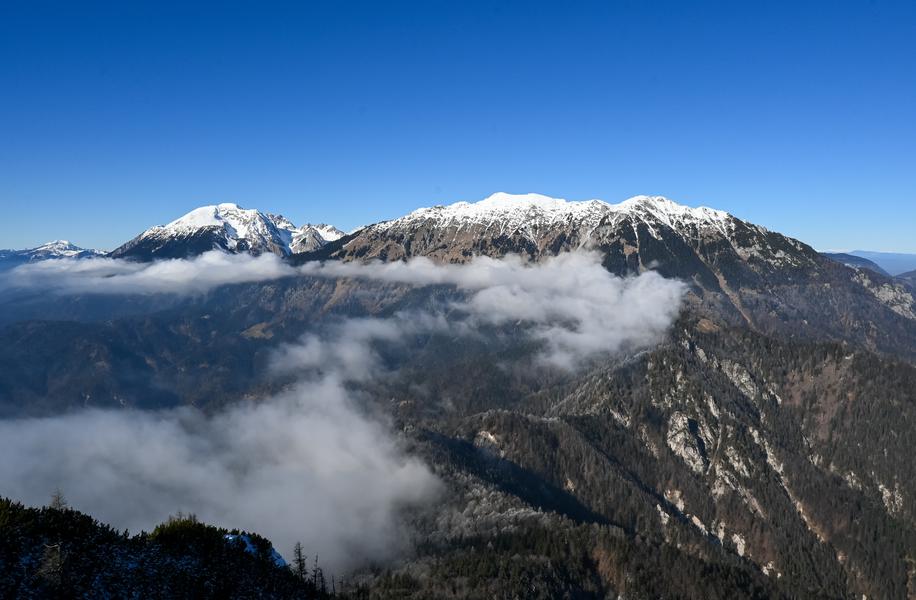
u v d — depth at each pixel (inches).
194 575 3730.3
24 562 3159.5
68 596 3090.6
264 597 3878.0
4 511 3415.4
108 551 3582.7
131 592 3341.5
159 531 4037.9
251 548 4426.7
